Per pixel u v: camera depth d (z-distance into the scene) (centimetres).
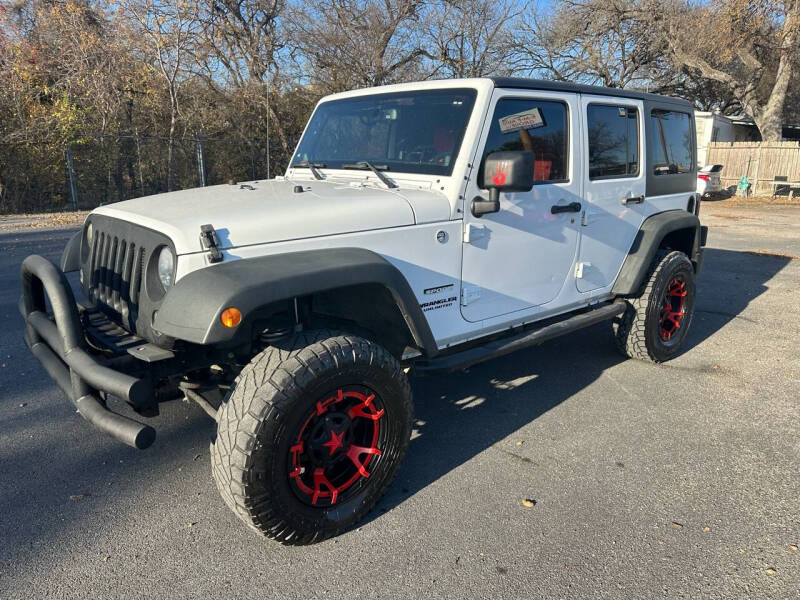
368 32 2300
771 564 247
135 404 221
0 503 287
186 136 1936
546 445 347
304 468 253
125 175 1672
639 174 438
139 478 311
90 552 254
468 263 320
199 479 311
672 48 2584
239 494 229
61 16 1777
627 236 434
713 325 587
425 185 316
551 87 354
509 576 240
